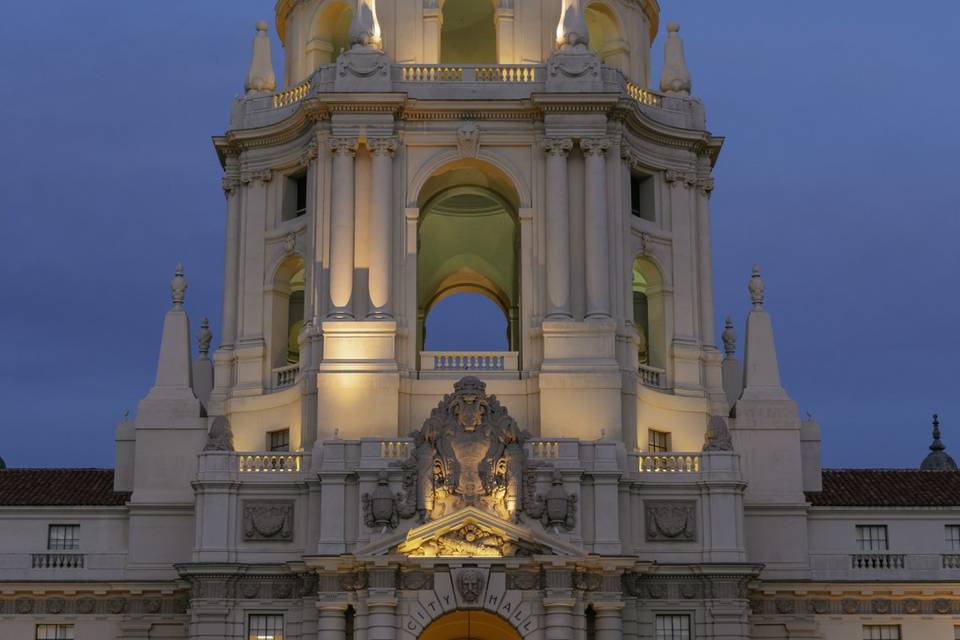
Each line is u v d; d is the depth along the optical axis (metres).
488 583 66.38
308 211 76.12
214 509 69.38
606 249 73.31
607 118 74.69
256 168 79.19
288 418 74.12
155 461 74.38
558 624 65.69
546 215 73.94
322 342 72.81
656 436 74.50
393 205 74.19
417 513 67.25
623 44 80.69
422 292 85.19
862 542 73.69
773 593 72.56
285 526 69.44
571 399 70.88
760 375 75.62
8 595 72.56
